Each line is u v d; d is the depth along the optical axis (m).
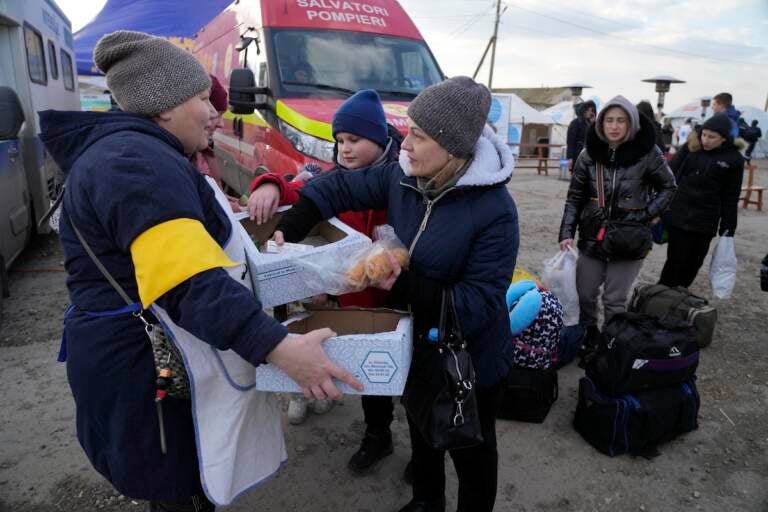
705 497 2.52
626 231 3.38
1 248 4.33
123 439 1.36
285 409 3.16
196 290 1.17
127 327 1.32
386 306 1.81
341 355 1.36
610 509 2.44
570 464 2.73
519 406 3.03
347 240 1.60
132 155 1.20
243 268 1.42
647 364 2.71
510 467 2.70
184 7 13.38
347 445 2.83
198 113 1.41
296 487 2.53
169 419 1.38
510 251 1.62
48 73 6.35
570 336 3.57
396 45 5.43
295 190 2.11
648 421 2.72
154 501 1.53
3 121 3.62
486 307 1.59
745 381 3.56
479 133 1.57
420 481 2.09
